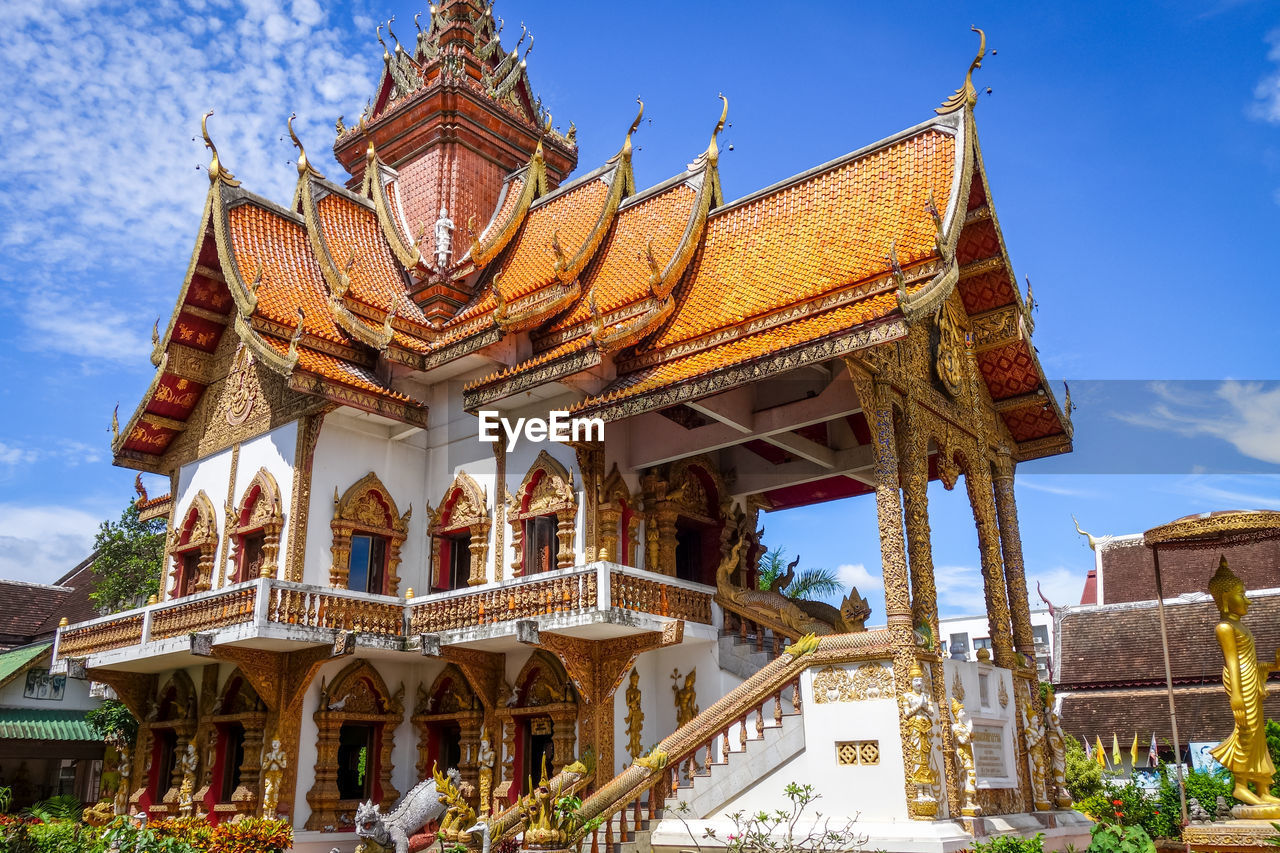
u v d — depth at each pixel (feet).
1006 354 61.77
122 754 75.36
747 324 55.21
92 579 113.09
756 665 55.47
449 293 71.92
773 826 44.34
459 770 59.47
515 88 90.89
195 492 70.08
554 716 56.39
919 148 56.65
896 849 40.29
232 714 60.34
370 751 60.49
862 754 43.93
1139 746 94.32
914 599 47.96
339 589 56.39
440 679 61.98
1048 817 53.11
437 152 81.61
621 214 70.79
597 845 45.27
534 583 54.24
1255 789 40.83
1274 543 111.65
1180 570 116.26
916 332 53.93
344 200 77.30
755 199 63.62
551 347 64.34
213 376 71.51
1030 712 56.08
